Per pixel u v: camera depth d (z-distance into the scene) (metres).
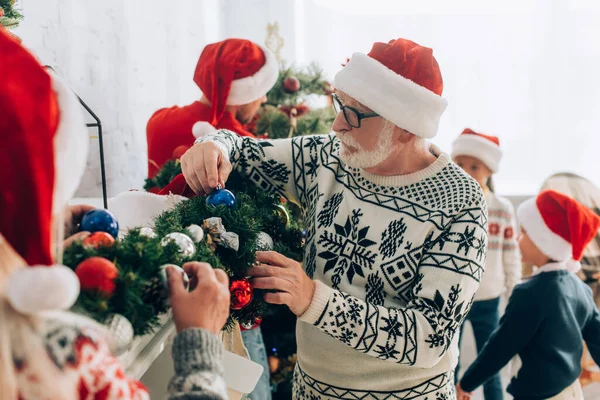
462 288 1.03
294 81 2.09
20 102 0.48
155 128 1.93
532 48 2.84
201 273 0.73
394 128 1.08
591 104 2.87
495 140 2.44
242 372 0.96
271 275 0.95
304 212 1.33
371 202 1.12
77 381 0.53
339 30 2.77
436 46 2.83
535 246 1.75
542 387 1.65
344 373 1.14
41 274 0.50
